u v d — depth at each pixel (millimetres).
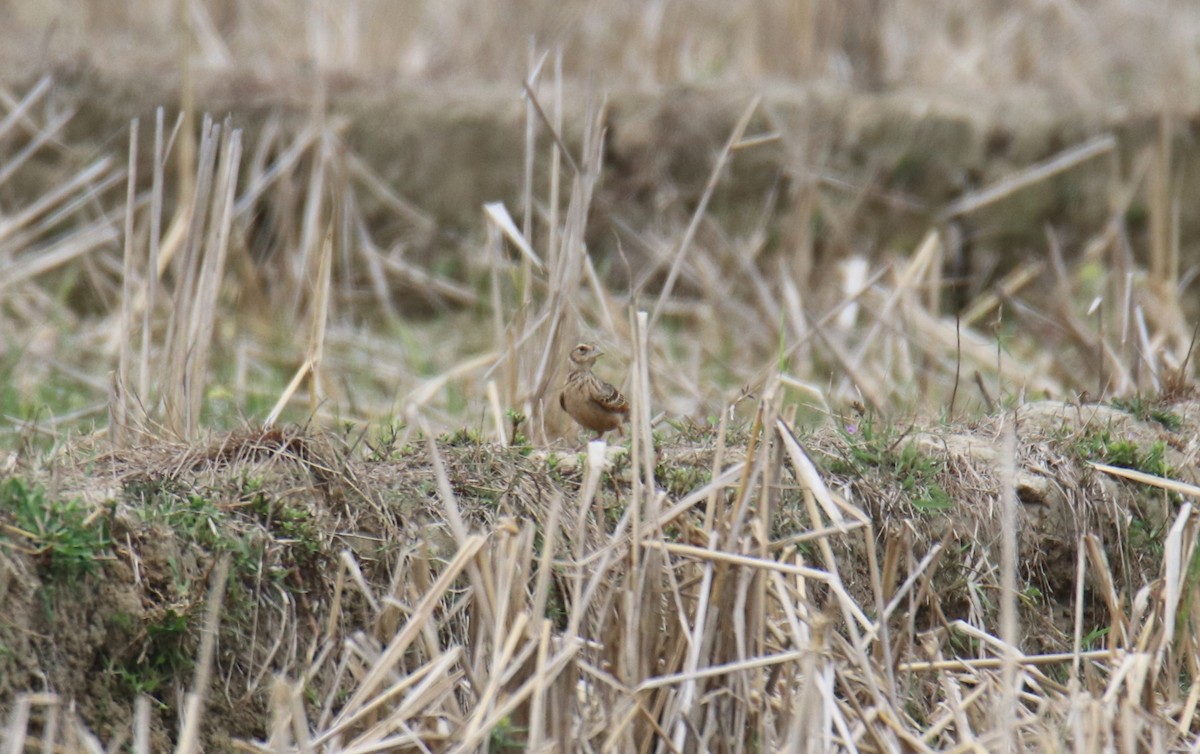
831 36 37594
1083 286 29797
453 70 38281
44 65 34625
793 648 13883
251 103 33906
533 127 20359
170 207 33188
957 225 33469
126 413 17219
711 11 40531
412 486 15695
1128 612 17312
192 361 17906
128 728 13523
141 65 35531
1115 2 43469
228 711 13961
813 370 25734
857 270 27000
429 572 14664
